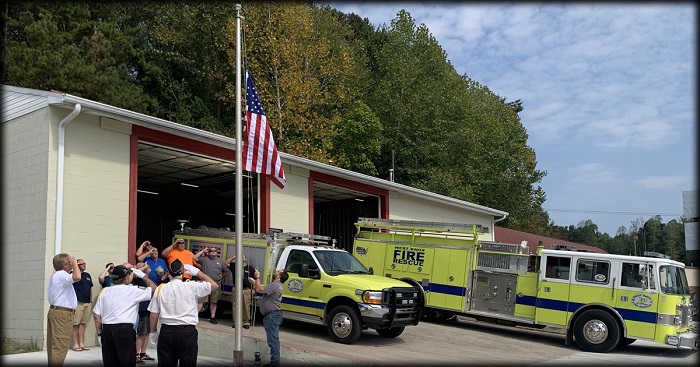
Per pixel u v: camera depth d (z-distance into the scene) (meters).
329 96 33.22
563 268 15.05
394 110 37.84
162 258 14.12
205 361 11.67
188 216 26.75
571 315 14.70
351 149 33.91
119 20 33.91
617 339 14.09
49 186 12.44
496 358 12.51
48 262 12.25
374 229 18.38
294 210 18.50
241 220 10.84
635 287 14.12
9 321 12.73
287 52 31.08
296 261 14.10
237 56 11.40
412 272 17.27
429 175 36.47
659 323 13.78
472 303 16.33
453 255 16.72
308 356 11.09
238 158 10.98
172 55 33.62
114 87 27.84
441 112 38.47
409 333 15.14
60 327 8.80
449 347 13.54
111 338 7.71
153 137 14.59
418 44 39.47
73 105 12.59
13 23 26.67
